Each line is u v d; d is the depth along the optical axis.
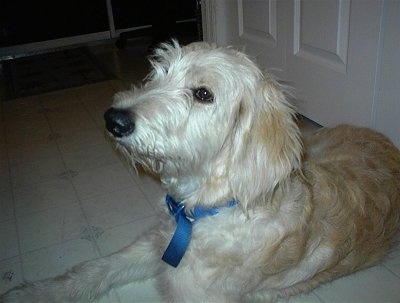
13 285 0.70
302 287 0.66
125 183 0.97
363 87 0.93
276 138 0.54
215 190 0.57
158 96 0.56
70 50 2.21
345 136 0.81
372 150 0.75
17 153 1.13
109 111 0.54
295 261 0.59
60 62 1.99
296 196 0.58
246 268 0.57
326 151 0.77
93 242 0.79
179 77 0.57
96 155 1.10
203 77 0.55
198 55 0.57
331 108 1.05
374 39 0.86
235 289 0.58
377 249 0.70
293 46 1.11
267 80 0.58
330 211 0.62
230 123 0.56
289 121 0.56
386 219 0.69
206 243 0.57
